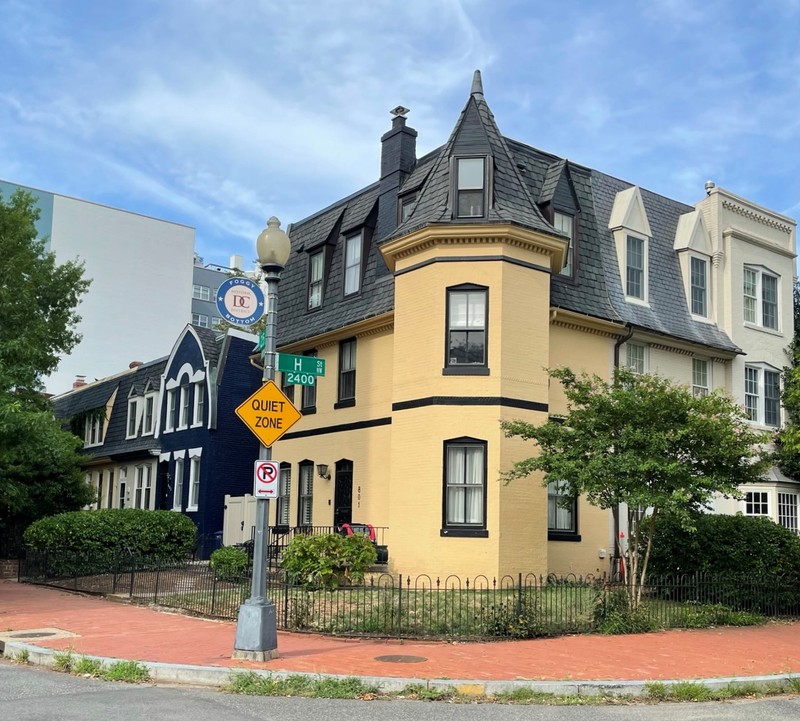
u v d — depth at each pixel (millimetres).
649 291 25609
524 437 17625
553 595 17094
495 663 11695
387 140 26234
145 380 37281
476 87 22484
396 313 21734
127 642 13141
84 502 31844
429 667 11266
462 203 21062
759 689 10891
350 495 24344
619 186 26703
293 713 8945
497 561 19250
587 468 15664
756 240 28969
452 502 19922
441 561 19562
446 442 20062
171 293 59125
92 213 56156
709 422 15992
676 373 25688
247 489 30688
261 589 11797
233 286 12555
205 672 10609
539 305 20984
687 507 16875
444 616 14875
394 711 9203
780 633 16297
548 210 22953
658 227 27156
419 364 20781
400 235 21391
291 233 31000
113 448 38156
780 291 29688
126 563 22703
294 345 27422
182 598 18438
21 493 28234
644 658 12500
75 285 32656
